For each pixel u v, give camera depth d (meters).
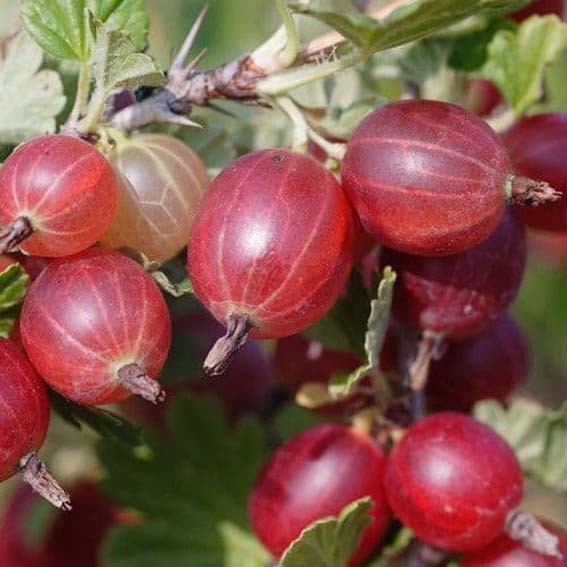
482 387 0.26
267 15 0.40
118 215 0.22
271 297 0.21
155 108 0.23
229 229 0.21
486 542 0.24
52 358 0.21
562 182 0.25
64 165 0.21
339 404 0.26
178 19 0.40
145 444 0.29
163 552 0.29
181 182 0.23
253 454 0.29
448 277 0.24
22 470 0.21
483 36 0.26
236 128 0.28
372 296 0.24
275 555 0.25
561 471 0.26
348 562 0.24
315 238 0.21
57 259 0.22
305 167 0.22
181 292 0.22
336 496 0.24
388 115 0.22
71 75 0.25
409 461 0.24
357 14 0.22
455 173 0.22
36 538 0.30
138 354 0.21
